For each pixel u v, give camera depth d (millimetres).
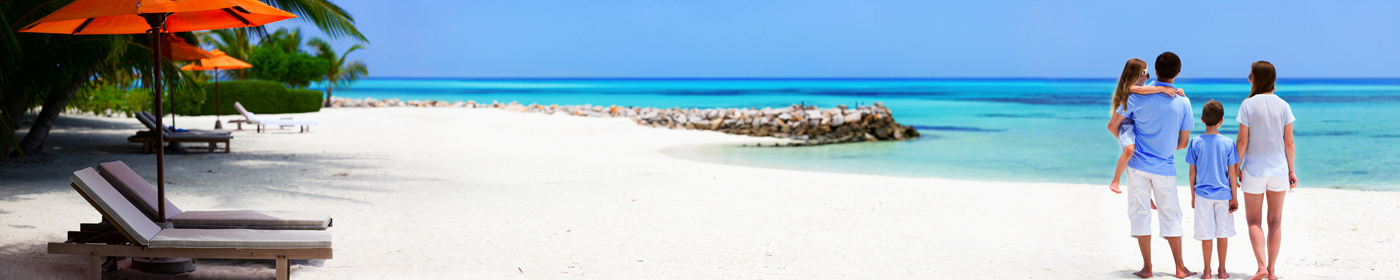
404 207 8461
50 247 4465
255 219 5035
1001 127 30906
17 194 8359
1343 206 8852
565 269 5652
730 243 6723
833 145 23109
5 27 7738
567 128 25484
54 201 7984
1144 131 4891
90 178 4527
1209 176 4902
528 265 5781
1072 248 6527
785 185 10508
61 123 20516
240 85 28609
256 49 36188
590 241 6750
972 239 6953
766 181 10961
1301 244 6496
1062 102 57438
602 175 11805
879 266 5758
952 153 20203
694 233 7160
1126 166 5027
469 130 22391
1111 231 7344
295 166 12180
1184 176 13922
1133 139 4934
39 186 9070
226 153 14172
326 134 19688
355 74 41219
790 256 6195
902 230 7383
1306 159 17719
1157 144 4863
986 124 32844
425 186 10234
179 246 4504
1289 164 4840
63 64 9539
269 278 5141
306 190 9578
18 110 10766
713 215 8141
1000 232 7301
